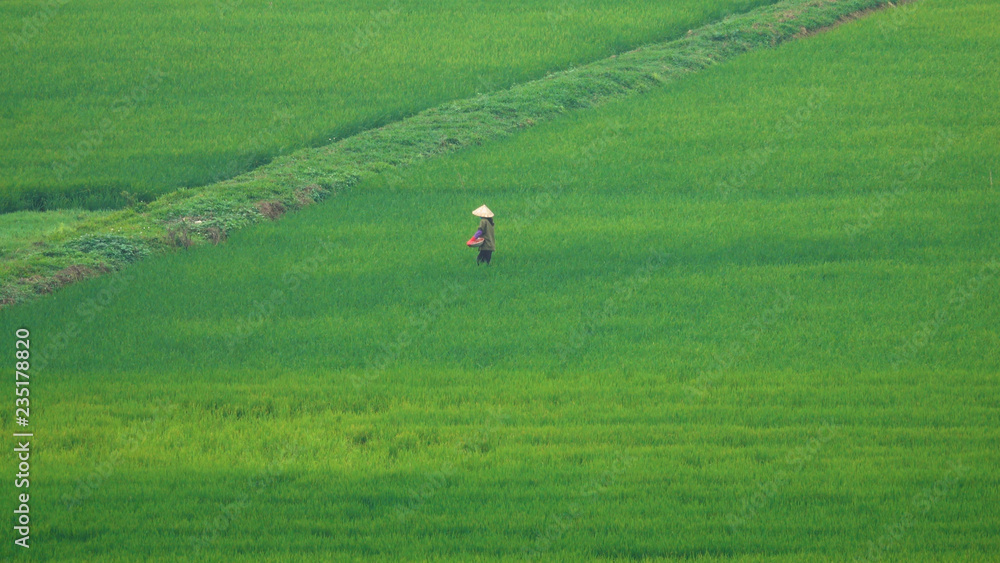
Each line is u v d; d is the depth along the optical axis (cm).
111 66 14525
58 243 8362
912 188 10081
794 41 15412
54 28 16362
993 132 11644
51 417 5478
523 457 5059
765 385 6000
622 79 13562
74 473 4853
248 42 15675
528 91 13050
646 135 11838
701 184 10419
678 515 4441
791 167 10806
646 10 16950
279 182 10156
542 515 4441
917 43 15125
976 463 4897
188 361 6353
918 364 6272
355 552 4119
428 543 4191
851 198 9894
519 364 6366
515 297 7575
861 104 12725
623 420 5534
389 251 8562
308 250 8612
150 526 4322
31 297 7381
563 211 9650
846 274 7956
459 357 6500
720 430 5338
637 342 6731
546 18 16638
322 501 4588
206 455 5084
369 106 12812
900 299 7406
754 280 7844
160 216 9156
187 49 15312
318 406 5731
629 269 8119
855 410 5575
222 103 13100
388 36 15875
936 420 5434
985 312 7106
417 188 10375
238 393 5862
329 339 6744
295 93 13438
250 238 8931
